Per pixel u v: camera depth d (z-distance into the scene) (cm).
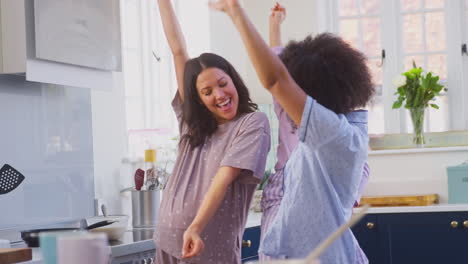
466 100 489
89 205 338
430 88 457
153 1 452
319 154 181
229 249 215
